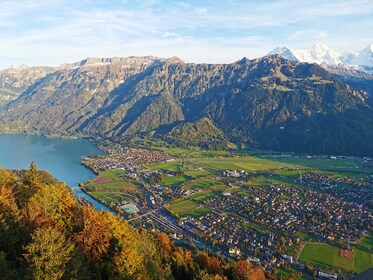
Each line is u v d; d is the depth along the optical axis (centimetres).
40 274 4578
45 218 6188
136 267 5912
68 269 4931
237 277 10212
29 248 4800
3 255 4778
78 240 5897
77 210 6981
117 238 6431
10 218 5934
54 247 4875
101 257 6025
